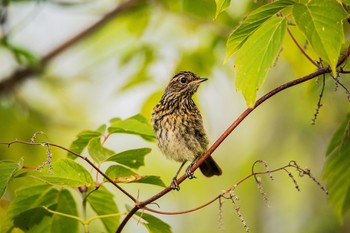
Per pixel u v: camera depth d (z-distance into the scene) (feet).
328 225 43.73
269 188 48.88
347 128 27.53
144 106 38.68
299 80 23.11
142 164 25.43
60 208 27.17
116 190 47.78
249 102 20.72
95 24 47.11
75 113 49.96
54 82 49.85
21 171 23.91
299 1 20.74
